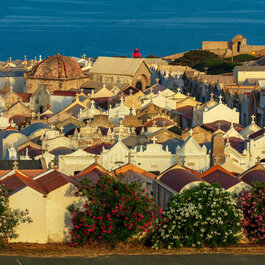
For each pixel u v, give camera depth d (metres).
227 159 103.50
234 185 85.31
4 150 133.12
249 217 83.38
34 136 140.62
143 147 120.94
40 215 81.50
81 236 80.25
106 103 198.50
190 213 79.44
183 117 179.88
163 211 81.69
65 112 172.75
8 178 86.50
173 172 89.56
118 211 78.69
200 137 138.00
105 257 77.88
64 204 81.69
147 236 82.75
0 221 79.75
